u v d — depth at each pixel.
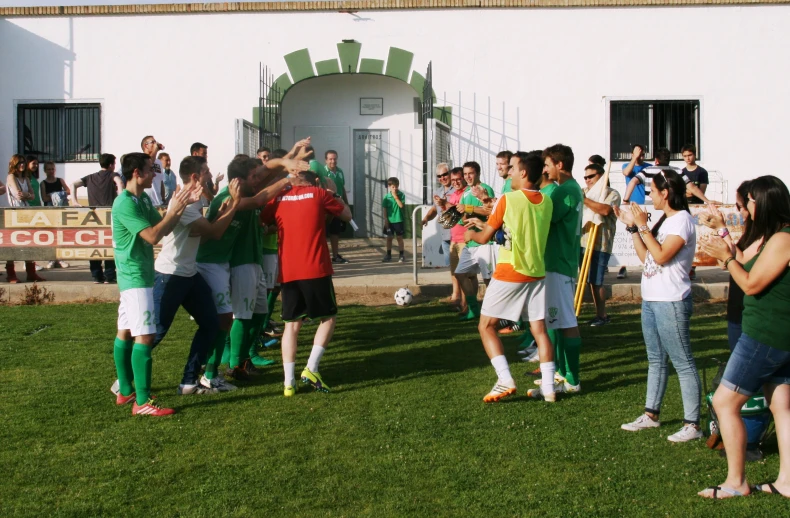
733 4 15.79
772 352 4.16
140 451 5.08
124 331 5.96
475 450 5.04
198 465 4.83
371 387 6.57
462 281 9.37
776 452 5.03
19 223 11.08
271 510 4.20
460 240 9.83
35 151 16.31
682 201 5.26
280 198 6.41
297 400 6.21
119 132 16.20
